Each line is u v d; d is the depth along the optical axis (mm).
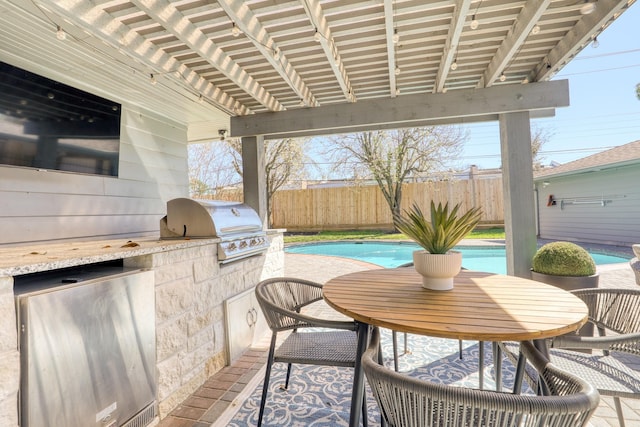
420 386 827
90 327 1449
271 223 12398
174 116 4316
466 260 8031
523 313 1258
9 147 2303
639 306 1670
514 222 3385
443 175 10273
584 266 2686
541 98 3273
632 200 7234
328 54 2725
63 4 1920
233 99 3938
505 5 2299
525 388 2072
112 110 3135
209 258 2400
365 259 8586
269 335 3211
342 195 11734
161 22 2145
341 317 3559
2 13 2041
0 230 2539
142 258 1867
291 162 10953
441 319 1201
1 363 1142
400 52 2930
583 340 1373
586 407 757
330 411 1880
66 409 1327
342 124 3834
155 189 4176
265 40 2525
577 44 2562
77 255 1516
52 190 2934
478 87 3500
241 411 1898
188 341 2131
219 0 1985
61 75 3021
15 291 1299
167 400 1912
